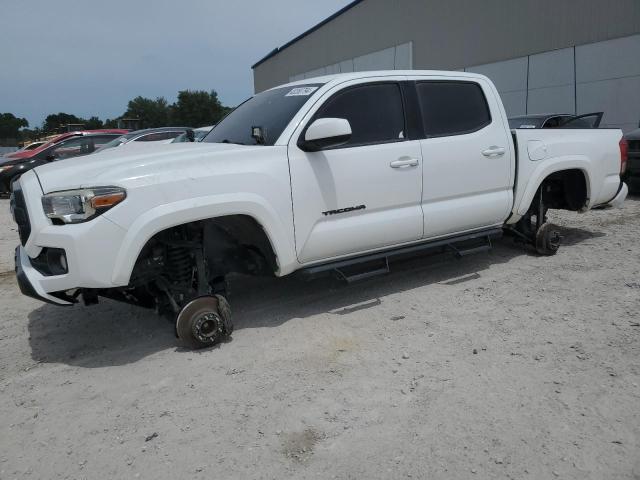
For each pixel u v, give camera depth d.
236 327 4.27
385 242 4.53
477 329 4.02
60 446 2.81
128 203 3.37
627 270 5.24
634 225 7.39
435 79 4.84
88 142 14.53
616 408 2.90
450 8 21.41
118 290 3.88
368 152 4.32
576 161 5.69
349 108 4.35
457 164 4.82
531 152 5.36
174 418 3.01
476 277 5.29
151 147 4.33
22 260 3.70
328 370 3.47
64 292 3.57
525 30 18.19
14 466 2.67
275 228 3.90
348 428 2.84
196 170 3.62
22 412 3.18
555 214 8.51
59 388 3.45
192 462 2.62
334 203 4.17
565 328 3.96
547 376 3.27
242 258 4.34
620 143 6.21
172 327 4.37
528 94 18.38
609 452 2.55
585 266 5.45
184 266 3.89
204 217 3.61
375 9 26.31
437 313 4.38
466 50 20.86
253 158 3.85
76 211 3.35
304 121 4.11
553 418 2.84
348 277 4.38
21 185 3.72
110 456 2.71
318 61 32.72
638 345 3.61
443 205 4.82
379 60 26.58
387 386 3.24
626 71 15.22
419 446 2.66
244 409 3.06
